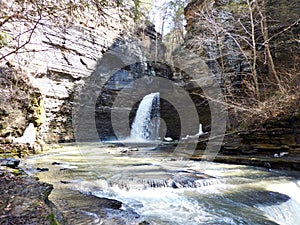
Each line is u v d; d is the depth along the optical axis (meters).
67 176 4.36
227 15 11.42
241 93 10.35
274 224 2.78
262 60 10.01
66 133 12.09
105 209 2.72
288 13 9.56
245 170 5.48
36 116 8.33
